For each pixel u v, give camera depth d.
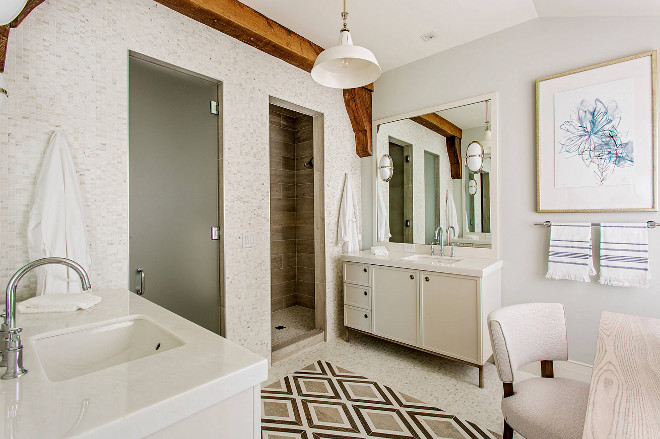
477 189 2.76
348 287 3.11
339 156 3.35
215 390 0.73
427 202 3.08
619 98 2.11
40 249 1.46
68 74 1.65
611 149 2.14
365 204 3.61
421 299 2.56
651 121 2.01
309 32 2.63
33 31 1.55
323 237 3.19
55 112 1.61
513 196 2.57
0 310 1.30
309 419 1.92
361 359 2.74
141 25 1.92
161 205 2.05
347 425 1.86
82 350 1.12
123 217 1.84
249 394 0.81
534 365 2.48
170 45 2.04
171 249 2.10
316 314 3.26
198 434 0.71
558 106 2.33
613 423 0.75
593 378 0.98
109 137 1.78
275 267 4.19
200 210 2.25
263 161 2.59
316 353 2.87
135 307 1.37
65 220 1.52
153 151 2.02
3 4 0.73
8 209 1.47
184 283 2.16
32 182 1.53
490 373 2.48
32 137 1.54
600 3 2.00
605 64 2.15
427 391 2.22
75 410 0.61
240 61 2.43
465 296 2.32
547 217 2.41
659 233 2.01
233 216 2.38
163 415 0.64
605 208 2.16
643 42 2.04
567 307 2.33
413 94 3.17
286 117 4.36
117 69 1.82
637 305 2.07
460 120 2.85
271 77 2.66
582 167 2.24
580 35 2.26
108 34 1.79
